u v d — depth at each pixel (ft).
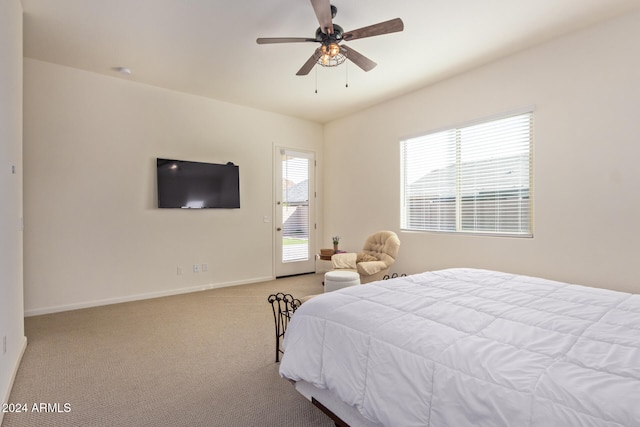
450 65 12.00
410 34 9.92
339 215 18.67
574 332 4.09
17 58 7.98
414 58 11.44
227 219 16.08
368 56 11.28
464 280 7.09
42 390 6.72
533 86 10.68
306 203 19.19
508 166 11.50
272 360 8.12
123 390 6.73
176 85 13.87
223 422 5.74
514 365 3.33
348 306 5.35
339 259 14.05
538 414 2.82
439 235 13.50
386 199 15.92
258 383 7.04
